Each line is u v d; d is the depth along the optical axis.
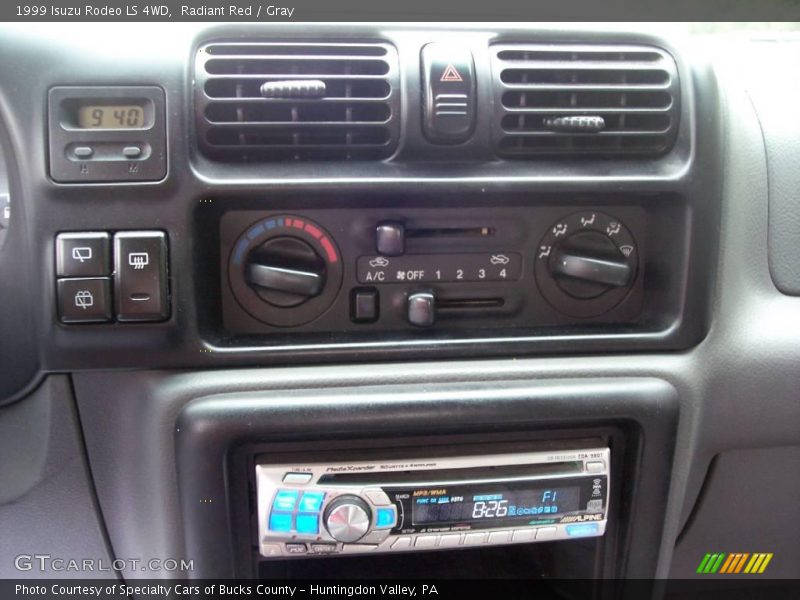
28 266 0.85
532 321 0.96
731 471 1.07
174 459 0.90
